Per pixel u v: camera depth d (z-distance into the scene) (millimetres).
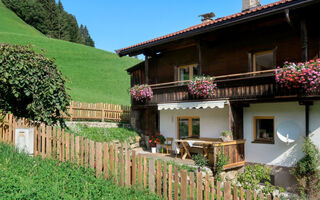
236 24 10625
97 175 7098
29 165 7117
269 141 11336
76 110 14477
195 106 12273
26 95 8562
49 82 8789
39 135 8219
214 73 13711
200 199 5812
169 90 13812
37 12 102938
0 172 6113
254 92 10570
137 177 6766
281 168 10781
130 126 17203
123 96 34156
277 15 9750
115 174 6883
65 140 7809
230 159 10844
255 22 10531
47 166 7215
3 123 8430
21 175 6250
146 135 16703
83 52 55312
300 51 10664
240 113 11922
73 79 36219
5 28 76562
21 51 8641
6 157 7266
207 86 11773
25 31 83438
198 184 5863
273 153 11047
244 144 11922
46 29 105250
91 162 7227
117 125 16453
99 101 25938
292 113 10617
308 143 9758
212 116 13492
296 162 10375
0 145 7934
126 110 17906
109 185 6598
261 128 11703
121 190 6391
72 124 13750
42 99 8664
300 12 9383
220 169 10195
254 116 11766
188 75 15258
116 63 51844
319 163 9562
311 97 9141
